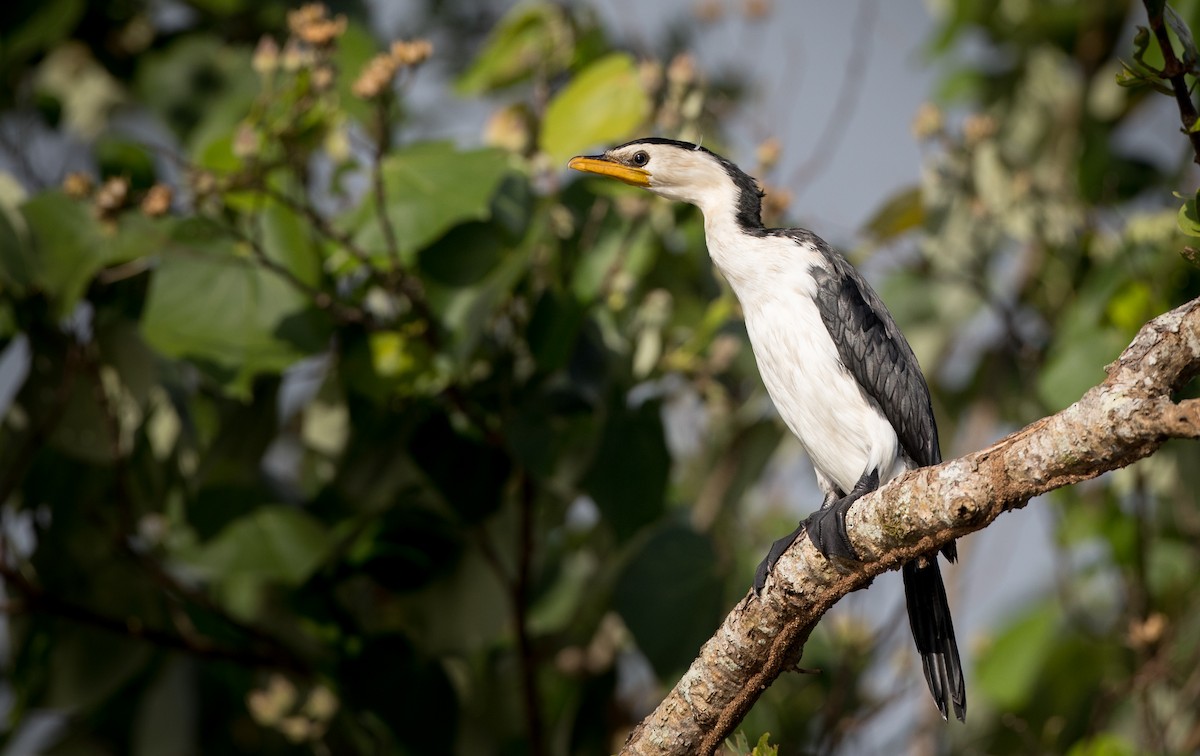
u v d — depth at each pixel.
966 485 6.07
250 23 12.77
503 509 10.70
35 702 10.55
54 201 9.65
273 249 9.63
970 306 12.46
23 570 10.80
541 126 10.69
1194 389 10.27
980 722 11.92
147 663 10.92
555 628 10.95
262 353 9.52
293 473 12.52
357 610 10.81
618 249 10.07
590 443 10.16
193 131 12.27
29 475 10.63
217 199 9.72
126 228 9.62
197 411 10.53
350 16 12.72
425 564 10.62
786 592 6.76
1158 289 10.75
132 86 12.88
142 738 10.80
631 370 10.26
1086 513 11.94
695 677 7.06
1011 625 12.23
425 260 9.58
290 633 10.84
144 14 12.95
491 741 10.95
